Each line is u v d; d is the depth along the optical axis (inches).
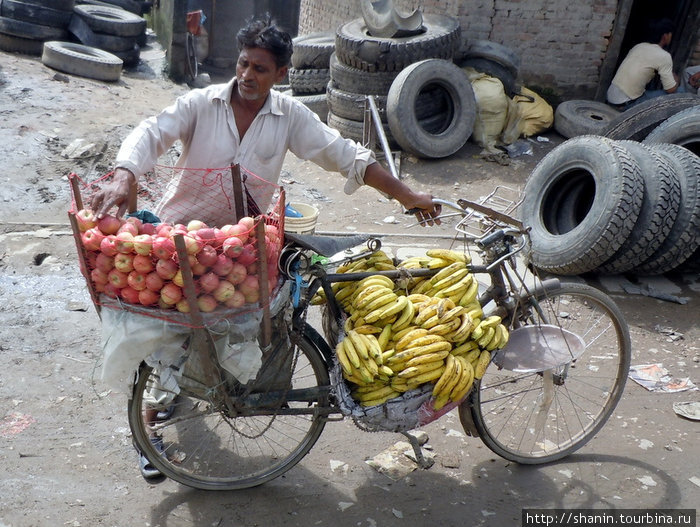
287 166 285.6
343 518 117.5
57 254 193.6
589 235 190.4
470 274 116.4
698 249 213.6
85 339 158.9
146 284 92.6
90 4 452.1
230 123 115.3
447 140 292.5
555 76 336.8
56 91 318.7
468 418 124.7
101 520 113.0
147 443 115.3
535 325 122.8
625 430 143.5
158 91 374.3
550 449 135.0
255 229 93.0
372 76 298.8
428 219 124.4
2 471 120.3
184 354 103.0
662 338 177.9
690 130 220.7
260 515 117.0
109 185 99.0
